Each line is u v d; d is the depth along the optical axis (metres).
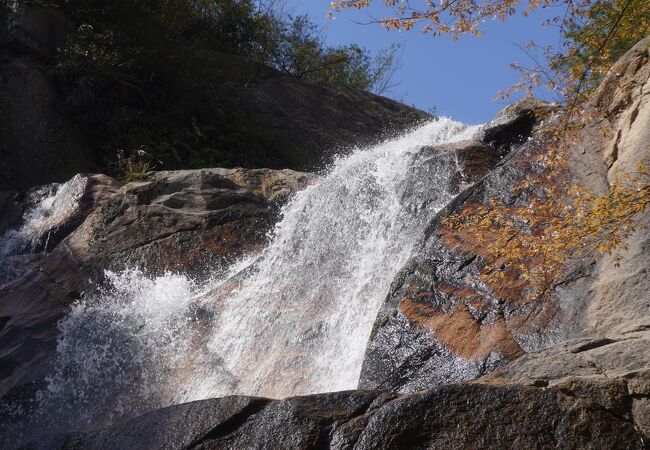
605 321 5.83
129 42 19.22
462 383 4.75
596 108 7.94
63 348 10.23
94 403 9.23
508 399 4.56
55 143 17.16
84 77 17.98
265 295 9.71
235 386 8.42
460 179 9.10
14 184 16.23
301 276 9.77
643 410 4.34
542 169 7.72
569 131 6.89
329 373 7.98
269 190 12.62
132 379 9.33
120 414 8.94
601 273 6.27
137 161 17.30
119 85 18.67
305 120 23.72
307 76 26.91
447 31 6.76
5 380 10.09
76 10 19.36
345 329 8.48
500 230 6.23
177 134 18.91
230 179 12.82
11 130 16.73
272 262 10.34
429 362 6.44
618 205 5.59
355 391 5.15
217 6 25.83
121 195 12.19
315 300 9.23
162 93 19.67
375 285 8.81
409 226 9.16
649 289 5.82
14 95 17.14
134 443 5.65
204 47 22.62
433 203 9.13
